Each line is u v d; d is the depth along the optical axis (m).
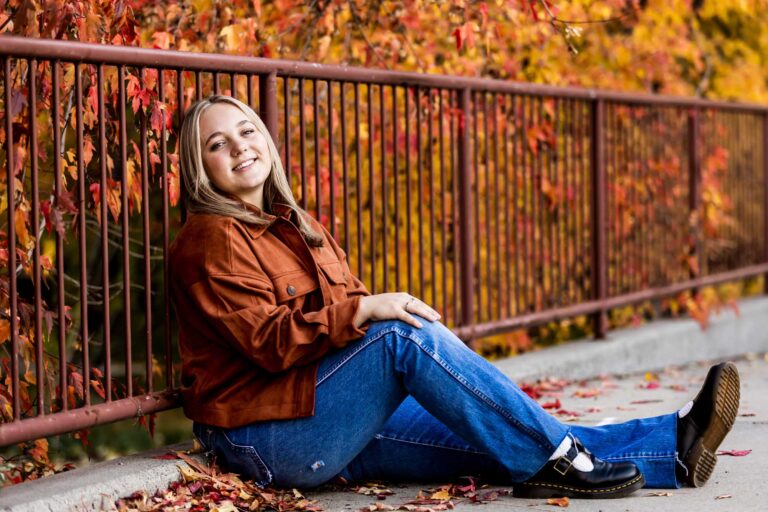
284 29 6.32
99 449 9.48
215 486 3.89
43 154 4.52
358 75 5.20
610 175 7.76
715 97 10.84
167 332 4.20
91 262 7.80
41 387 3.75
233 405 3.91
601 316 7.45
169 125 4.37
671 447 4.01
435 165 7.17
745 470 4.32
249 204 4.01
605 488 3.88
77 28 4.22
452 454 4.13
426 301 7.28
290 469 3.94
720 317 8.71
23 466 4.75
